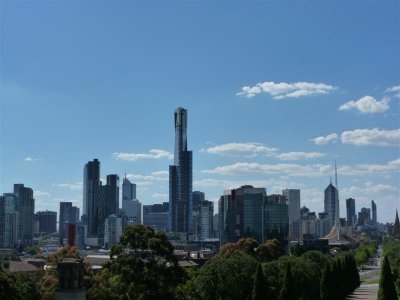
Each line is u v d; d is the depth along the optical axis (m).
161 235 124.06
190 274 149.75
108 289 110.06
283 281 122.62
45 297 109.06
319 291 153.88
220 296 129.00
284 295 117.50
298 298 136.75
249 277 130.50
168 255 122.12
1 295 92.12
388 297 119.94
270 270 135.25
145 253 121.50
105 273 119.31
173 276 122.12
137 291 114.94
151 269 118.94
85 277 110.56
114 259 122.50
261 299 109.62
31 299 112.75
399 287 186.75
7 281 94.75
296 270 139.00
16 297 97.19
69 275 68.62
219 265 131.38
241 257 141.62
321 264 189.38
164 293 117.50
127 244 120.75
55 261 126.69
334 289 154.00
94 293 107.56
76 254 129.88
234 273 130.00
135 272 117.44
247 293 130.00
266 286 110.81
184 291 124.75
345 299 177.75
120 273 117.69
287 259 149.88
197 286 128.88
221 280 129.12
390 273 121.25
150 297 116.94
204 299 128.00
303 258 169.12
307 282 140.50
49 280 114.94
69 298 67.88
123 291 114.06
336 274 159.50
